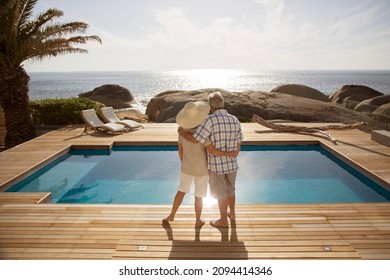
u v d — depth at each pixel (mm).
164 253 3883
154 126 12805
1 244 4113
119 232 4379
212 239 4180
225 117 3932
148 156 9500
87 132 11633
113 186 7344
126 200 6605
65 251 3943
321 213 4980
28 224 4645
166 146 10156
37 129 13297
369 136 10742
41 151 9062
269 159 9164
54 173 8141
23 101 11797
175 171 8289
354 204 5340
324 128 11359
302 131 11242
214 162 4078
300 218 4793
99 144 9750
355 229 4465
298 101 17688
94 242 4145
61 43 11641
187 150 4148
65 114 13531
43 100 14234
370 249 3967
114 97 35812
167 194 6906
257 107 16469
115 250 3953
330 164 8695
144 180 7711
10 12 10367
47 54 11906
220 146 3975
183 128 4094
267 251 3912
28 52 11289
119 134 11250
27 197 5746
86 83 142500
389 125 9906
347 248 3990
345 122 12836
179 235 4281
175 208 4539
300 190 7039
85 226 4562
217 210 5078
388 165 7527
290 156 9414
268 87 118500
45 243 4129
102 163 8898
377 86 118875
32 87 107750
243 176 7898
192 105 3953
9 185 6746
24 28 11648
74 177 7879
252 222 4648
